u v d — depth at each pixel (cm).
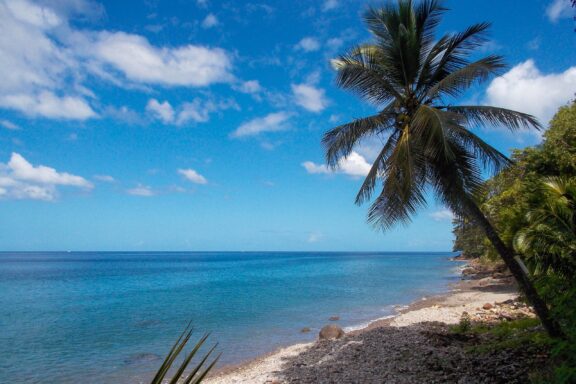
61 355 1661
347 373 1119
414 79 1301
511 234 1309
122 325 2302
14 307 3030
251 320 2417
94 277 6312
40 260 15312
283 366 1324
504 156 1116
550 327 996
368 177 1278
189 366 1485
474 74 1120
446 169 1145
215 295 3703
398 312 2580
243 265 10900
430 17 1323
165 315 2622
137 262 13375
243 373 1308
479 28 1213
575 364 766
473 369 994
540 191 1074
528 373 873
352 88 1311
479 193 1145
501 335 1295
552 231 980
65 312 2780
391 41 1307
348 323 2261
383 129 1291
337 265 10306
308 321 2369
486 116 1174
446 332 1534
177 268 9331
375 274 6481
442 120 1034
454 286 3991
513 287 3109
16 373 1419
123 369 1462
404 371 1064
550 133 1836
